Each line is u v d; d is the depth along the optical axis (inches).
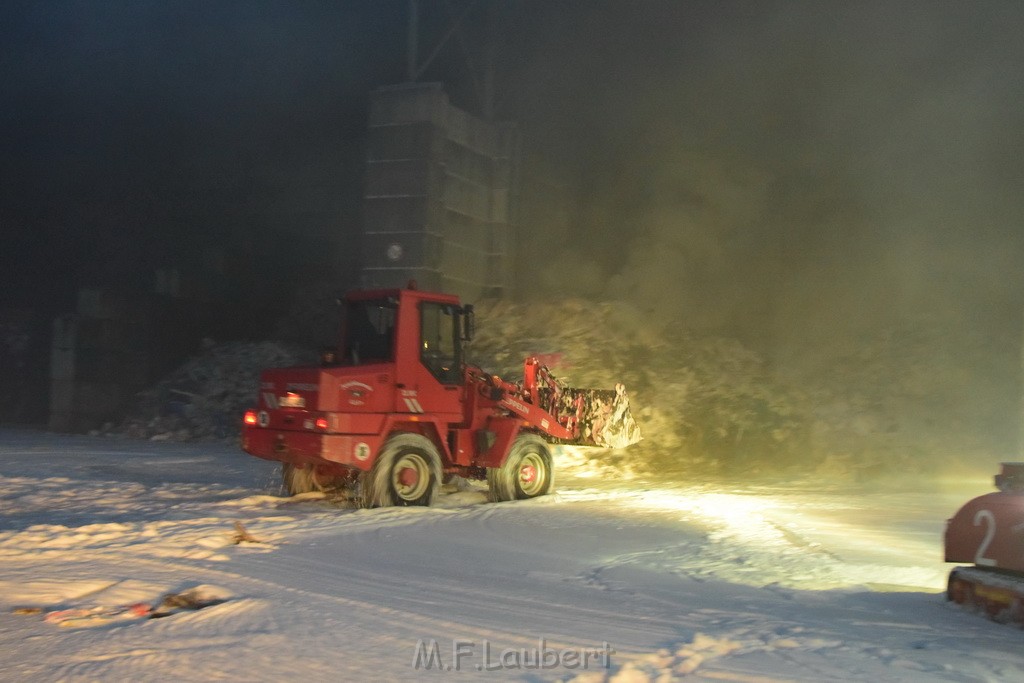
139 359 1037.8
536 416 583.8
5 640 270.1
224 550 393.1
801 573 380.5
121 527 436.8
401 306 535.5
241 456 812.6
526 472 575.8
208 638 271.3
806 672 242.4
